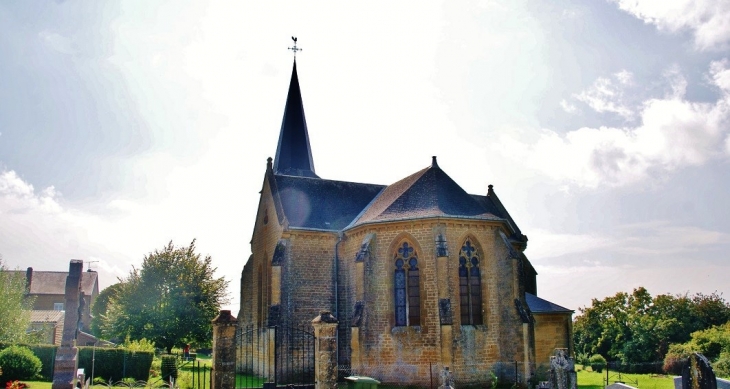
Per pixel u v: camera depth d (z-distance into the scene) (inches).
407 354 1342.3
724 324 2714.1
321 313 902.4
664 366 2222.0
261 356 1654.8
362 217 1589.6
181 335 2346.2
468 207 1453.0
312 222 1598.2
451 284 1353.3
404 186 1583.4
